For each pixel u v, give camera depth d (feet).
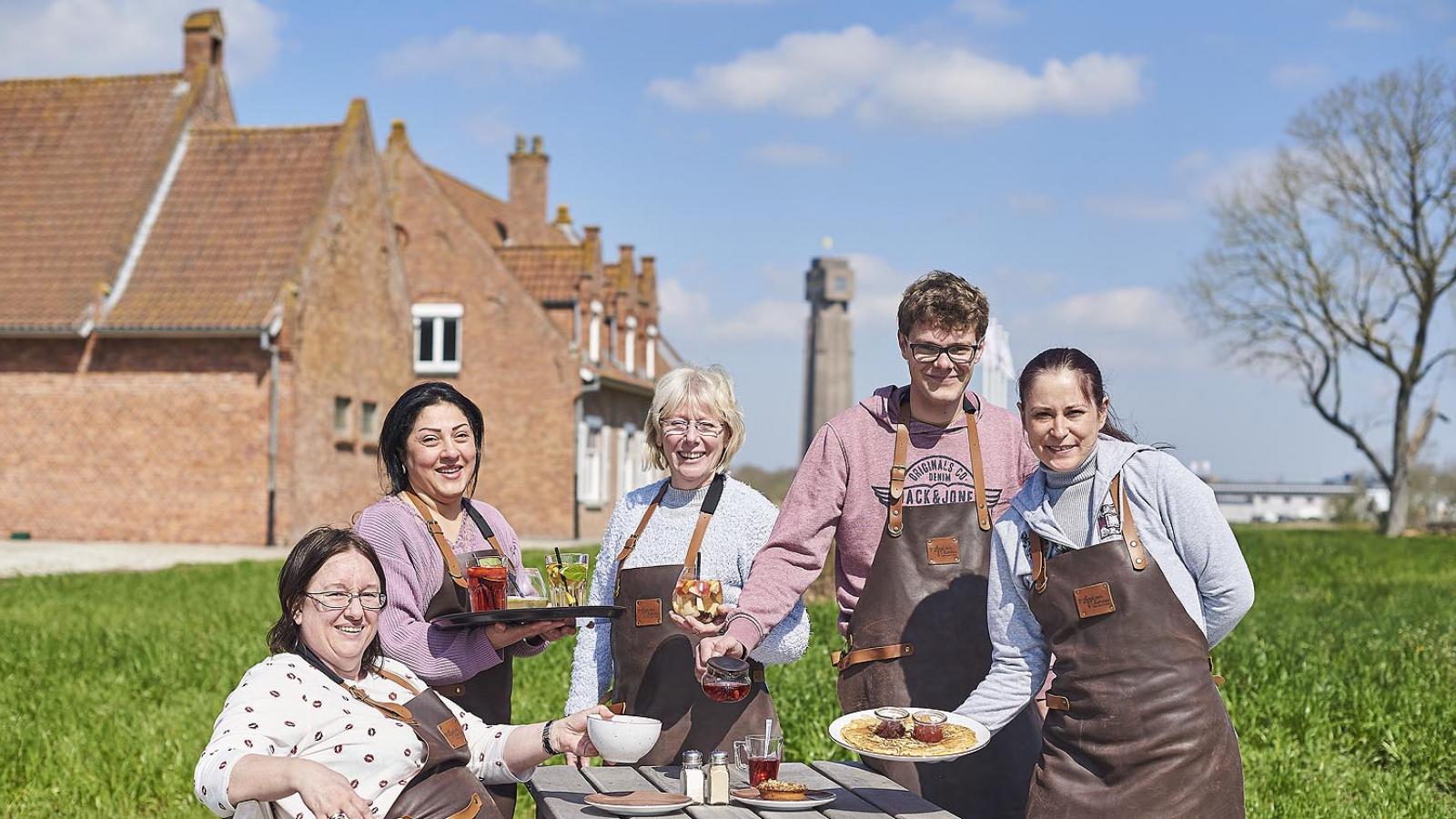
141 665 34.68
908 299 15.80
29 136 103.14
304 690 13.39
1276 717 28.22
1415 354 161.27
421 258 120.37
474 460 15.90
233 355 91.56
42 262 94.79
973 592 16.01
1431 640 38.32
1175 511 13.23
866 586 16.28
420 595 15.01
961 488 16.22
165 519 91.81
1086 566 13.34
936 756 13.12
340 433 100.37
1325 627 43.75
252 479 91.04
